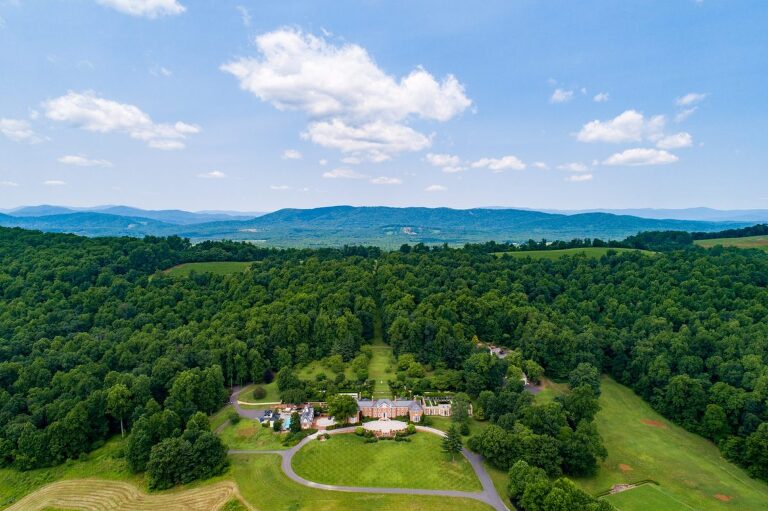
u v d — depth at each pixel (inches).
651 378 5930.1
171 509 3902.6
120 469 4485.7
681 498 3993.6
